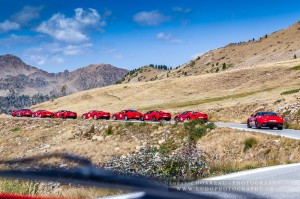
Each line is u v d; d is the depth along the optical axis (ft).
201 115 139.03
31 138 159.12
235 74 396.98
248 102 179.32
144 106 321.11
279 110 131.34
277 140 75.61
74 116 199.52
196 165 31.53
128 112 158.71
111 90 449.89
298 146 69.10
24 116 231.71
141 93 406.21
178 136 105.50
